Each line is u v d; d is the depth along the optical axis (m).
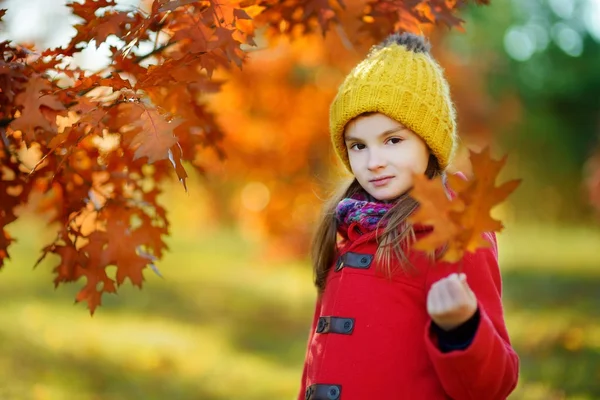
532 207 27.52
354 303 1.91
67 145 1.98
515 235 22.53
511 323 7.60
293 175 11.20
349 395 1.83
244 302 10.46
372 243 1.97
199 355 7.02
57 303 10.09
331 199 2.25
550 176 27.30
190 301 10.66
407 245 1.87
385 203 2.00
